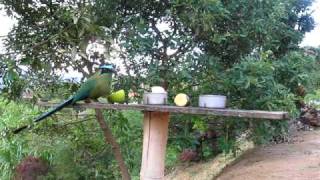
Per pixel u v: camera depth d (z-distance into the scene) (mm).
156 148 2338
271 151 3613
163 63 2805
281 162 3170
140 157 3322
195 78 2822
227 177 3061
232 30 2826
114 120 3188
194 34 2791
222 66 2902
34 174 3525
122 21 2754
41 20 2814
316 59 4004
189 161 3850
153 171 2338
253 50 2916
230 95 2811
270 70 2686
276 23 3045
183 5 2611
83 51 2557
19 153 3531
